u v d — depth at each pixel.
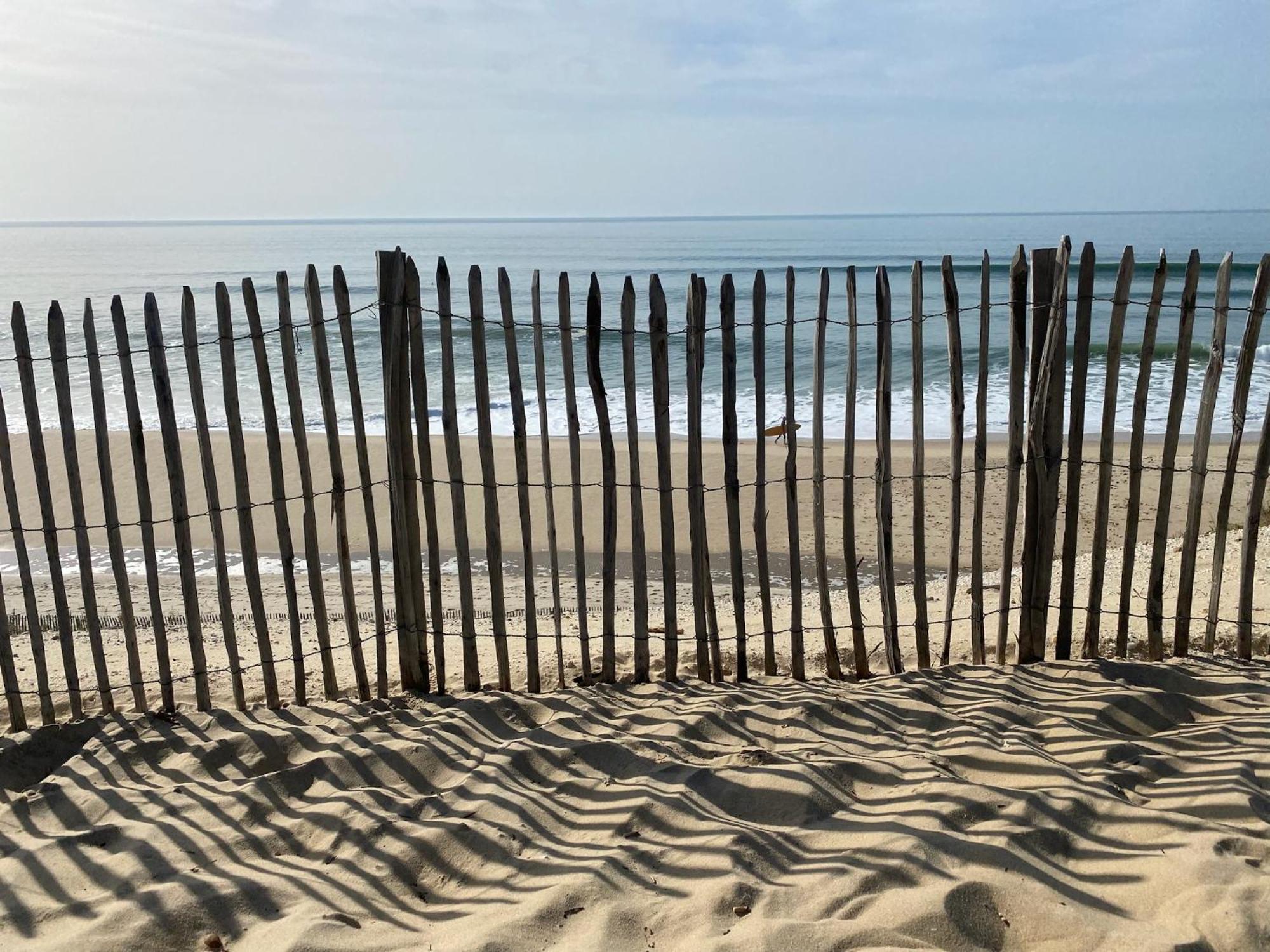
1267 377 22.53
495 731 4.33
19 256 113.50
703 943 2.72
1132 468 4.77
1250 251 80.50
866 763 3.79
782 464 14.32
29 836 3.52
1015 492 4.80
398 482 4.62
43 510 4.42
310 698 4.88
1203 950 2.64
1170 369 23.81
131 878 3.20
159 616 4.55
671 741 4.08
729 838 3.26
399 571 4.72
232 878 3.15
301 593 9.89
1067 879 3.03
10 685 4.50
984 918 2.83
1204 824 3.29
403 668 4.83
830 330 31.64
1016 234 146.88
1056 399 4.72
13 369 27.70
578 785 3.75
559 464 14.86
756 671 5.18
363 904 3.04
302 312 34.19
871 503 12.66
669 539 4.81
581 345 30.16
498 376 26.62
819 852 3.22
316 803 3.69
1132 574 4.91
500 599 4.78
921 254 90.69
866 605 7.46
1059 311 4.61
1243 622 4.86
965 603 6.97
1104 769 3.74
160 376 4.39
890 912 2.84
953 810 3.38
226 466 14.65
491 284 59.06
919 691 4.59
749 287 51.25
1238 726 4.06
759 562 4.90
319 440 16.69
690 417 4.70
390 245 142.50
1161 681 4.62
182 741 4.25
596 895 2.98
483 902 3.05
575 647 6.15
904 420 19.30
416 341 4.51
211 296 50.16
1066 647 4.96
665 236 162.12
